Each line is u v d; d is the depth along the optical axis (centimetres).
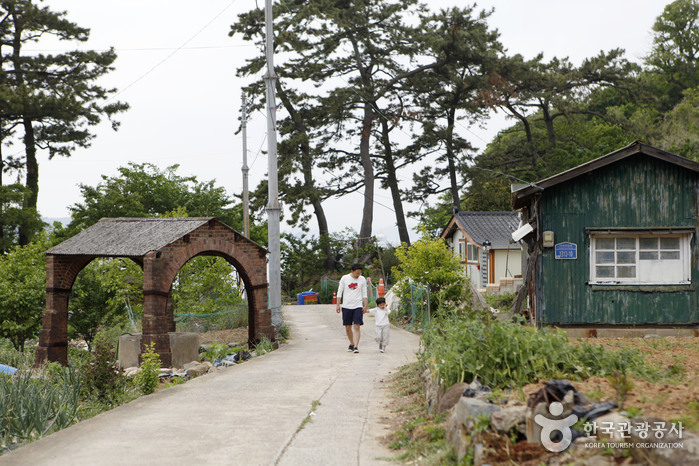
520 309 1490
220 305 2481
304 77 4166
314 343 1753
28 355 1947
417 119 4394
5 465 635
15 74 3969
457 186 4869
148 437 729
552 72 4488
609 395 605
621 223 1423
